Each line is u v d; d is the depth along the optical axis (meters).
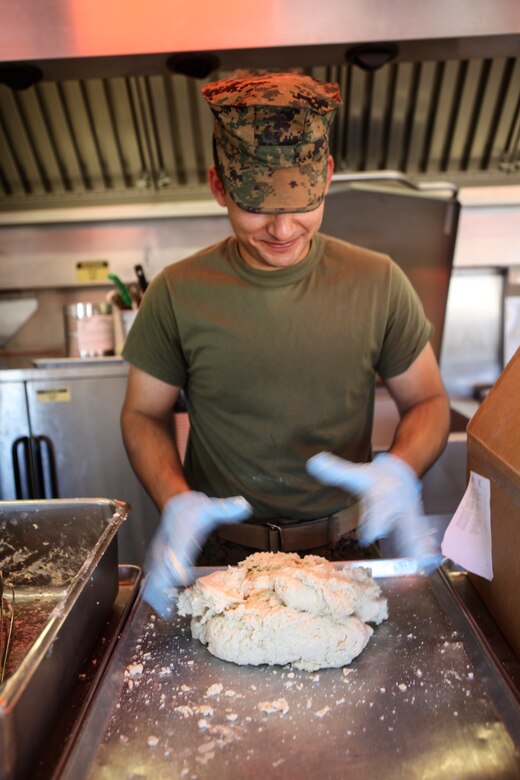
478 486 0.90
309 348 1.22
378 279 1.25
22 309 2.68
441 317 2.19
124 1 1.54
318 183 1.07
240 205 1.06
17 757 0.61
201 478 1.34
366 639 0.85
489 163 2.54
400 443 1.26
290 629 0.81
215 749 0.69
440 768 0.66
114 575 0.95
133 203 2.57
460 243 2.59
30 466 2.09
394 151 2.52
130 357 1.33
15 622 0.95
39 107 2.36
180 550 1.04
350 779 0.65
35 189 2.59
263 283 1.21
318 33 1.55
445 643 0.86
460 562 0.92
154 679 0.81
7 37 1.56
